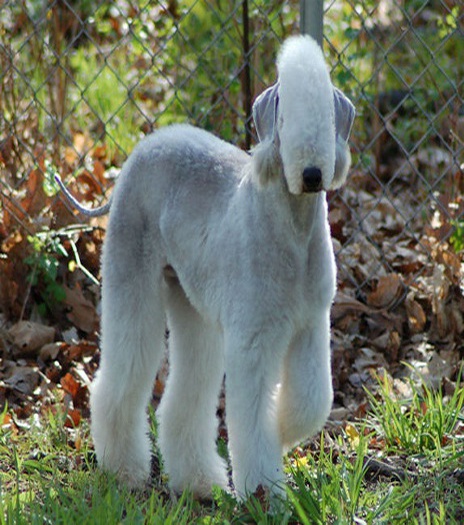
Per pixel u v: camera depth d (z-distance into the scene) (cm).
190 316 842
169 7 1421
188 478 841
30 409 952
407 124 1454
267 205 704
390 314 1082
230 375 717
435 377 994
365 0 1320
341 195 1262
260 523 682
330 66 1323
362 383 996
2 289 1083
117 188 846
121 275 821
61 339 1070
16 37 1264
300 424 730
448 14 1197
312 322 731
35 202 1120
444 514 711
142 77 1161
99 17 1516
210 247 753
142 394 836
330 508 726
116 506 708
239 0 1187
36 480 808
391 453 858
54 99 1302
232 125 1224
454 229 1139
